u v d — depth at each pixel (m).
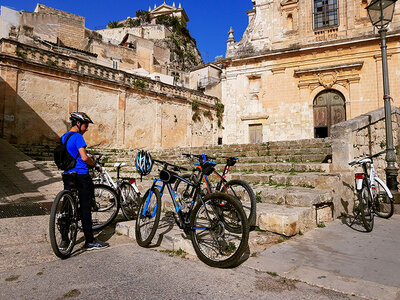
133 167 10.36
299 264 3.14
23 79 14.05
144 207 4.11
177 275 2.89
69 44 32.72
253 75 21.16
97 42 32.78
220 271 2.99
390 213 5.68
